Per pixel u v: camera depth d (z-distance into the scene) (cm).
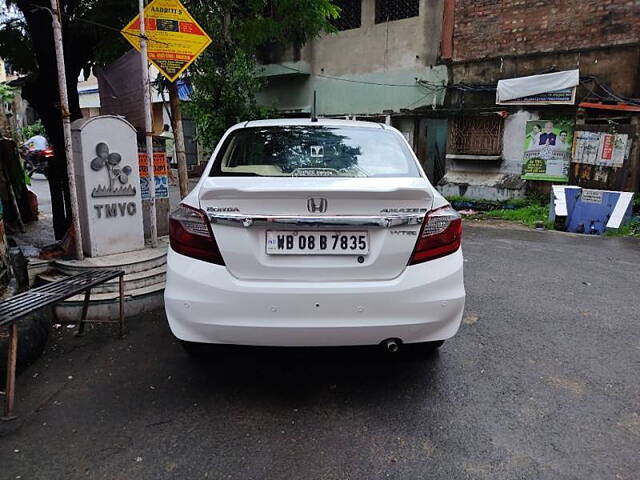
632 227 848
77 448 238
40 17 498
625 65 1009
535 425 259
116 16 538
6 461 228
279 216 249
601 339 372
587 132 1006
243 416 266
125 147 454
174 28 496
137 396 286
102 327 385
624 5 992
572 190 882
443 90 1253
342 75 1429
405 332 262
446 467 226
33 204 717
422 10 1260
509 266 597
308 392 291
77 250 433
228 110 1272
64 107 409
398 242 256
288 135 339
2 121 852
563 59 1076
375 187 258
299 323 253
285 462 228
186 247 260
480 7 1169
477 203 1160
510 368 323
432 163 1339
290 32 671
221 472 222
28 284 414
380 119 1373
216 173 303
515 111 1139
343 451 237
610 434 252
